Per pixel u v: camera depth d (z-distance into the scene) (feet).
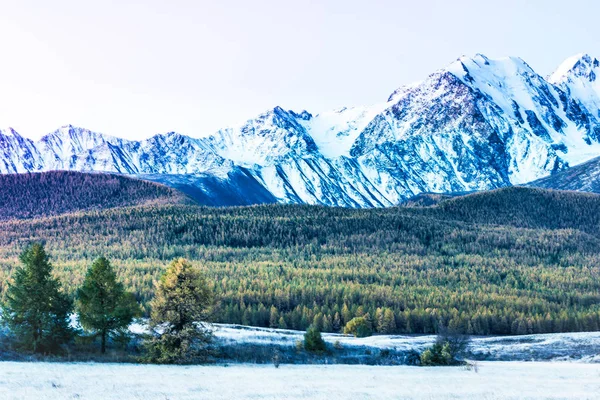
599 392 213.05
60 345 265.75
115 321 263.90
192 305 264.31
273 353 294.25
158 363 260.21
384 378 239.09
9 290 256.73
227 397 181.88
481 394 203.21
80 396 173.27
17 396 169.27
